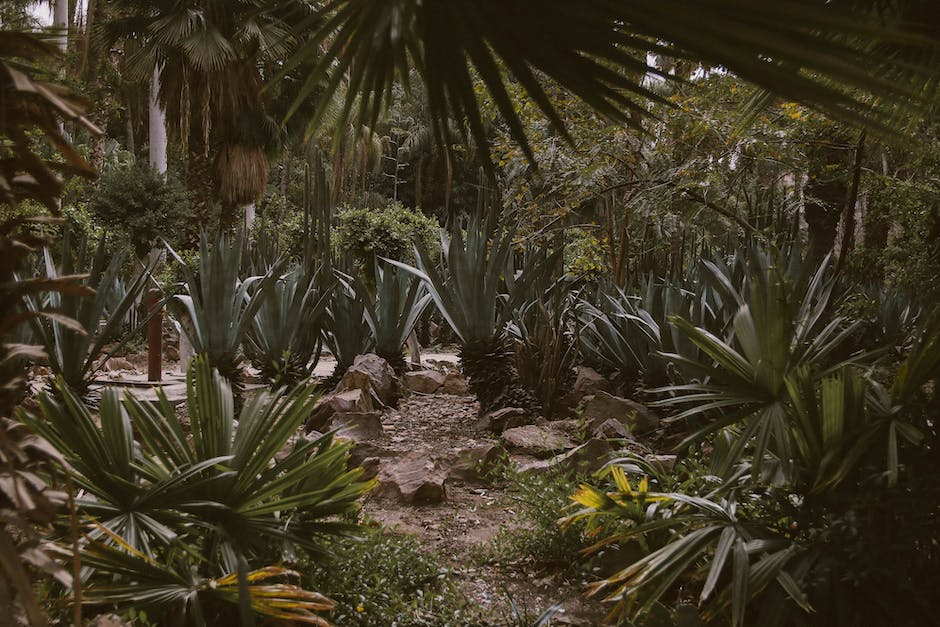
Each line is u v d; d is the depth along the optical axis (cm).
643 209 883
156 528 248
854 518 271
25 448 114
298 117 1730
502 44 137
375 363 854
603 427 596
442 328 1733
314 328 873
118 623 189
